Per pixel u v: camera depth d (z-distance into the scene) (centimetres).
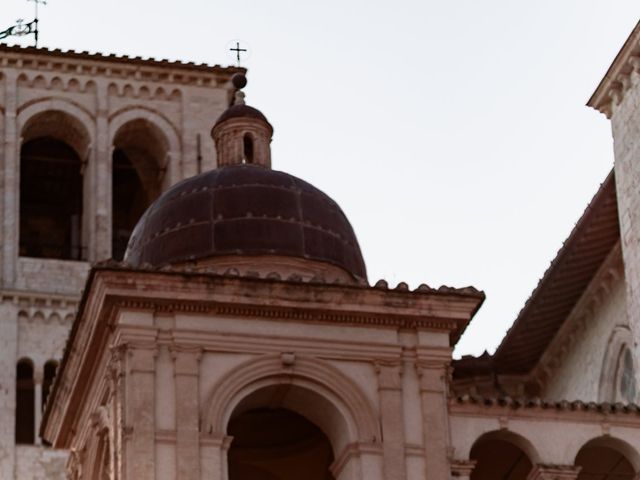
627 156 10731
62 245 18600
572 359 11431
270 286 8150
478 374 11306
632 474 8719
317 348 8162
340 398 8131
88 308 8175
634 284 10519
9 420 17212
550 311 11094
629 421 8444
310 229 8650
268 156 9500
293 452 8888
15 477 16950
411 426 8119
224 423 7950
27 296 17825
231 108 9594
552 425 8388
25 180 18875
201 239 8562
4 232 18162
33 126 19112
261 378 8075
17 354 17575
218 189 8756
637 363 10462
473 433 8281
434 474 8038
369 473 8019
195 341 8044
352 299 8212
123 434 7825
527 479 8419
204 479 7825
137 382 7912
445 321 8294
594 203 10612
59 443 9081
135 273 8031
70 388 8694
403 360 8219
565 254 10669
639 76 10738
